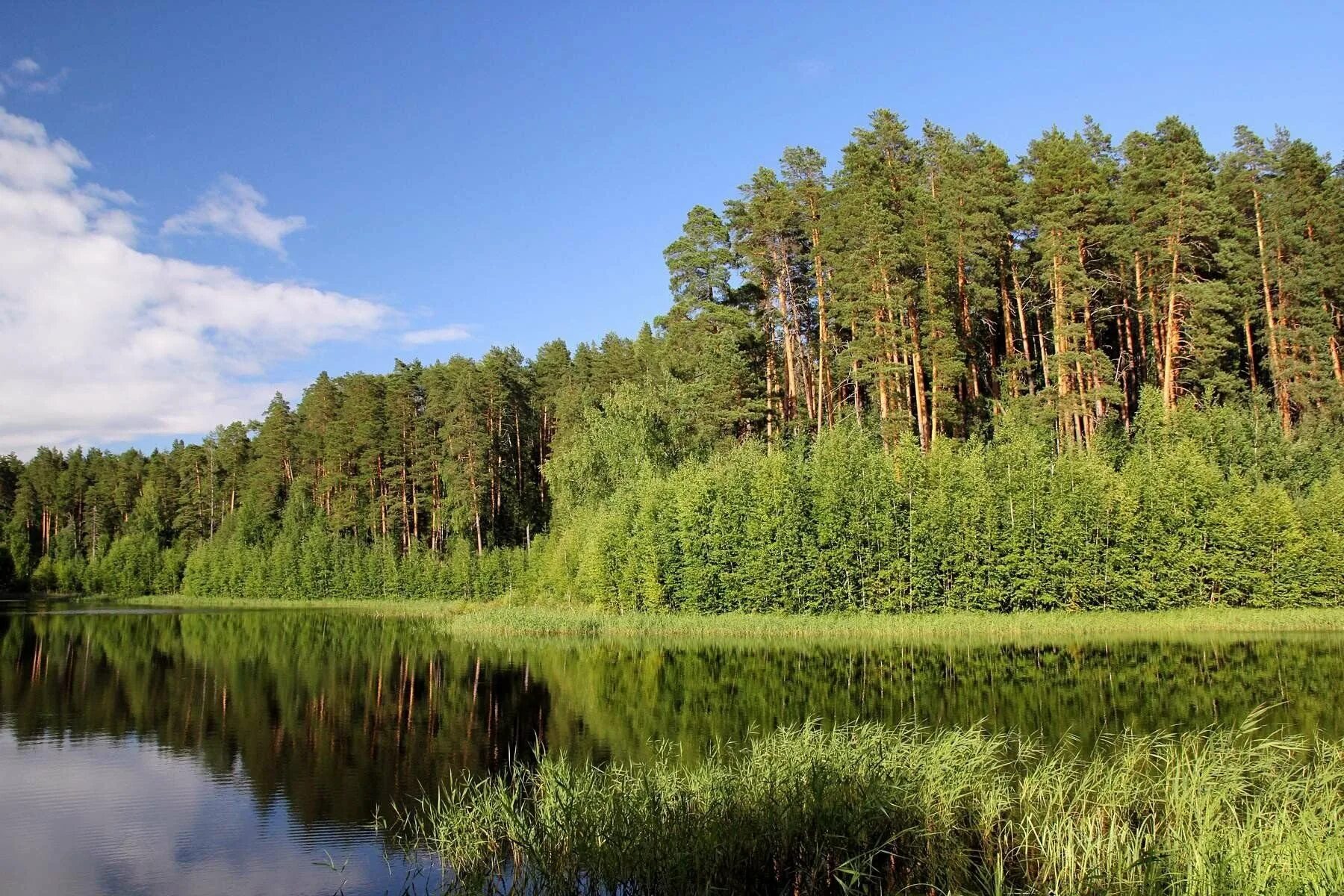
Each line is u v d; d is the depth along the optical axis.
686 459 53.94
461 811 12.72
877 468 47.28
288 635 45.91
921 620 42.06
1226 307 47.91
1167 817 10.84
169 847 12.76
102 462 108.38
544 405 88.69
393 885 11.02
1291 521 43.28
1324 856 8.69
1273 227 53.66
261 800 15.13
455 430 71.31
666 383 61.53
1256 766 11.93
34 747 19.62
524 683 27.95
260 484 89.31
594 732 20.00
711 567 47.91
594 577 50.28
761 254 56.53
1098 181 50.84
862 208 49.62
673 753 17.50
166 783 16.41
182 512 96.44
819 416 56.78
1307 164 54.41
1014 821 11.35
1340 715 19.66
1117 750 16.11
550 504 80.25
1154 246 49.81
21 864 12.09
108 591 88.00
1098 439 49.09
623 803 11.16
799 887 9.69
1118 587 44.06
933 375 49.34
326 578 77.00
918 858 10.22
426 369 89.69
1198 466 44.53
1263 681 24.95
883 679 27.16
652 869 9.71
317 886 11.10
